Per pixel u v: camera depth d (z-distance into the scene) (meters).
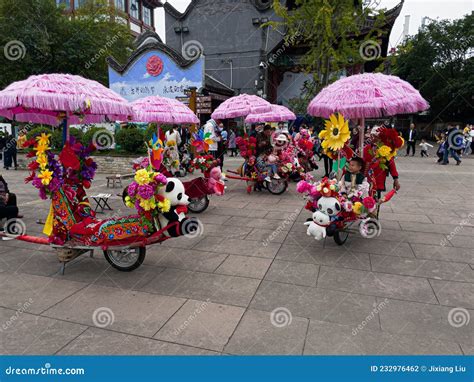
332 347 2.86
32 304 3.51
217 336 2.99
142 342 2.93
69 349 2.85
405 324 3.17
